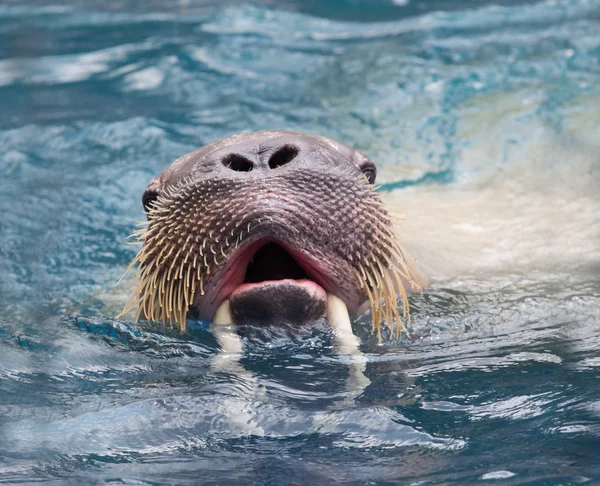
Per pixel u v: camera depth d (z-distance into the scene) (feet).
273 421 47.44
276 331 56.65
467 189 93.04
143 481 41.57
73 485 41.39
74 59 151.33
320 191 55.11
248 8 178.60
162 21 174.70
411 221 81.30
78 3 194.29
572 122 107.45
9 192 97.14
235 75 136.05
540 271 72.28
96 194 96.07
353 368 54.34
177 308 58.49
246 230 53.67
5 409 50.26
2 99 131.75
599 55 136.05
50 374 55.57
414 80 127.95
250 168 56.18
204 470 42.50
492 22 162.91
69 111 123.85
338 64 139.33
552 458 42.06
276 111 119.14
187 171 57.93
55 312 68.64
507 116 111.24
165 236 56.03
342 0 188.34
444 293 67.56
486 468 41.45
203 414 48.42
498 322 62.54
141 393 51.57
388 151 104.37
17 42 162.30
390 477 41.09
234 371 54.03
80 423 47.98
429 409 48.39
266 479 41.22
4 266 79.41
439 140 106.63
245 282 59.06
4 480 42.14
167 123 116.26
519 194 90.53
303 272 59.72
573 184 92.07
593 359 55.01
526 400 49.14
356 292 57.77
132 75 138.72
